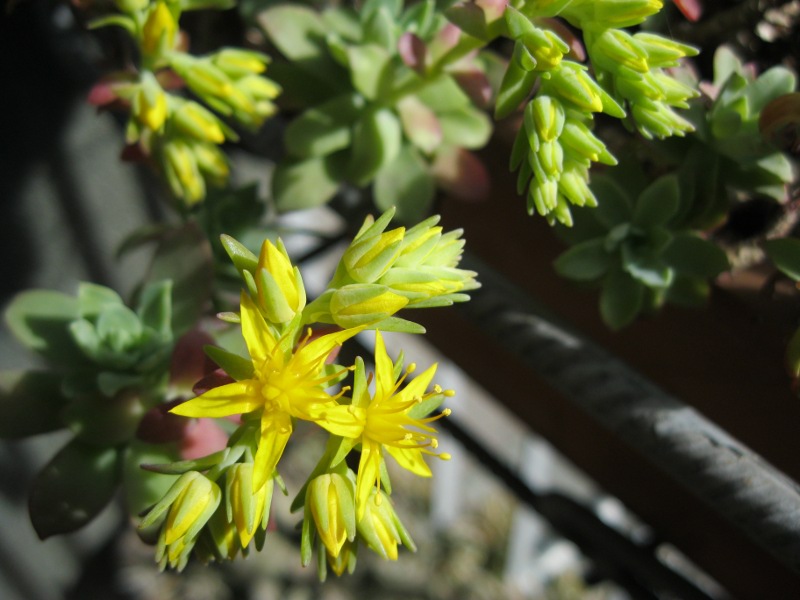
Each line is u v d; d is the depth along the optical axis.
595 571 0.13
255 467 0.06
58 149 0.15
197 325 0.09
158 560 0.06
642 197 0.09
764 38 0.11
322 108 0.10
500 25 0.08
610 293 0.09
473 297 0.10
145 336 0.09
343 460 0.07
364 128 0.10
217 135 0.09
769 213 0.10
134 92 0.09
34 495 0.09
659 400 0.09
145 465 0.06
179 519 0.06
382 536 0.06
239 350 0.09
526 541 0.23
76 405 0.09
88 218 0.16
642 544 0.11
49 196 0.15
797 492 0.09
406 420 0.06
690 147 0.09
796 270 0.08
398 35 0.10
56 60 0.14
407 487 0.25
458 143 0.10
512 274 0.12
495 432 0.24
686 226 0.10
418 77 0.10
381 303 0.06
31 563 0.18
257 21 0.10
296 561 0.22
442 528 0.25
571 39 0.08
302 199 0.10
